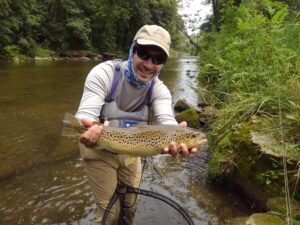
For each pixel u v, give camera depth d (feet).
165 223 3.71
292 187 4.61
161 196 3.65
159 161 6.88
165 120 3.44
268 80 6.25
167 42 3.21
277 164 4.75
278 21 7.77
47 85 16.17
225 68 8.29
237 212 5.01
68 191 5.65
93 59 37.55
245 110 6.07
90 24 43.57
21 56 30.63
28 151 7.27
